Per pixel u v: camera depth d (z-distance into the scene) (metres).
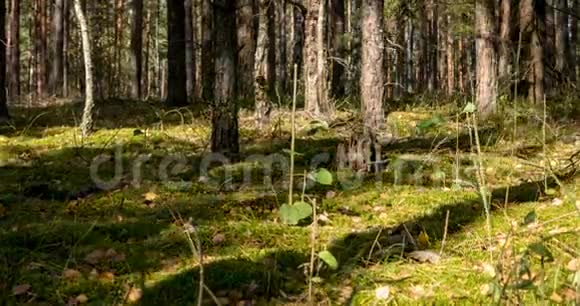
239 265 4.40
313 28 13.86
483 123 11.27
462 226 5.25
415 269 4.28
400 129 11.64
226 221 5.59
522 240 4.71
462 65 33.44
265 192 6.77
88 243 4.99
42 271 4.38
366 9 8.08
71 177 7.81
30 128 12.85
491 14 12.74
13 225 5.52
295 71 3.35
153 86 41.00
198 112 15.33
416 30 35.16
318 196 6.61
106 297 3.96
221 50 8.62
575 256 4.09
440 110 14.41
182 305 3.81
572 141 9.94
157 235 5.20
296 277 4.21
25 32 42.31
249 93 18.27
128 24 35.91
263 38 12.23
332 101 14.40
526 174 7.46
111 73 32.84
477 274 4.10
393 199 6.35
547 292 3.62
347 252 4.68
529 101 13.77
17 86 28.44
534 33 14.64
